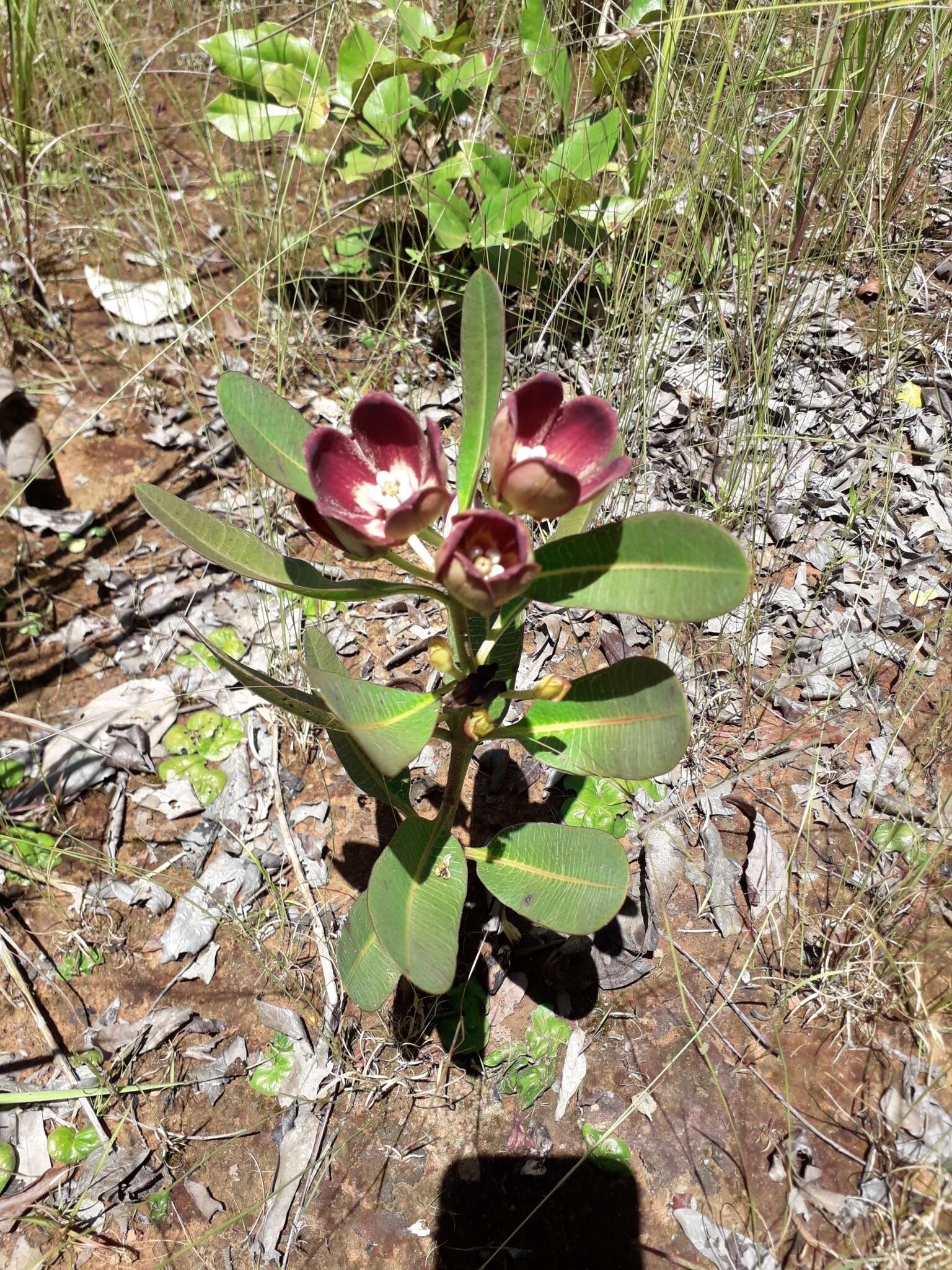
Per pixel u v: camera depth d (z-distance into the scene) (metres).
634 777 0.33
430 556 0.34
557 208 0.65
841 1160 0.41
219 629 0.60
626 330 0.65
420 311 0.74
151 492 0.33
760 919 0.47
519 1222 0.40
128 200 0.80
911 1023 0.44
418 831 0.37
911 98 0.71
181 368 0.72
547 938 0.47
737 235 0.67
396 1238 0.40
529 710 0.36
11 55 0.78
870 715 0.54
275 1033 0.46
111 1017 0.46
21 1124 0.44
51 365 0.73
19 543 0.63
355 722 0.30
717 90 0.61
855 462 0.63
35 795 0.53
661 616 0.29
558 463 0.31
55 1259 0.41
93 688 0.58
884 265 0.67
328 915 0.49
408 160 0.80
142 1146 0.43
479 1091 0.44
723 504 0.60
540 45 0.65
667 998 0.45
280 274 0.65
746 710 0.55
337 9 0.76
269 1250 0.40
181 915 0.49
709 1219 0.40
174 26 0.97
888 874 0.48
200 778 0.54
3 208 0.77
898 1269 0.37
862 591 0.58
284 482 0.34
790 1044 0.44
